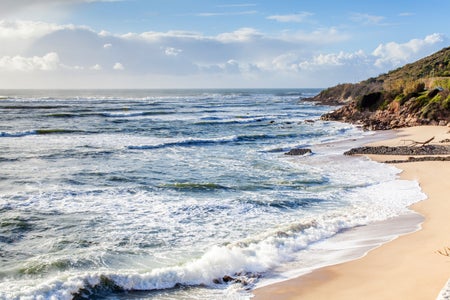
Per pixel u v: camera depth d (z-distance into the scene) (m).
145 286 9.95
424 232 13.20
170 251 12.23
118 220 14.91
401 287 9.15
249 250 11.93
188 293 9.66
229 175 23.27
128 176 22.45
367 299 8.77
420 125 48.09
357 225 14.52
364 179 22.06
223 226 14.46
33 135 40.97
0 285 9.73
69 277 9.88
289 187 20.34
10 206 16.23
